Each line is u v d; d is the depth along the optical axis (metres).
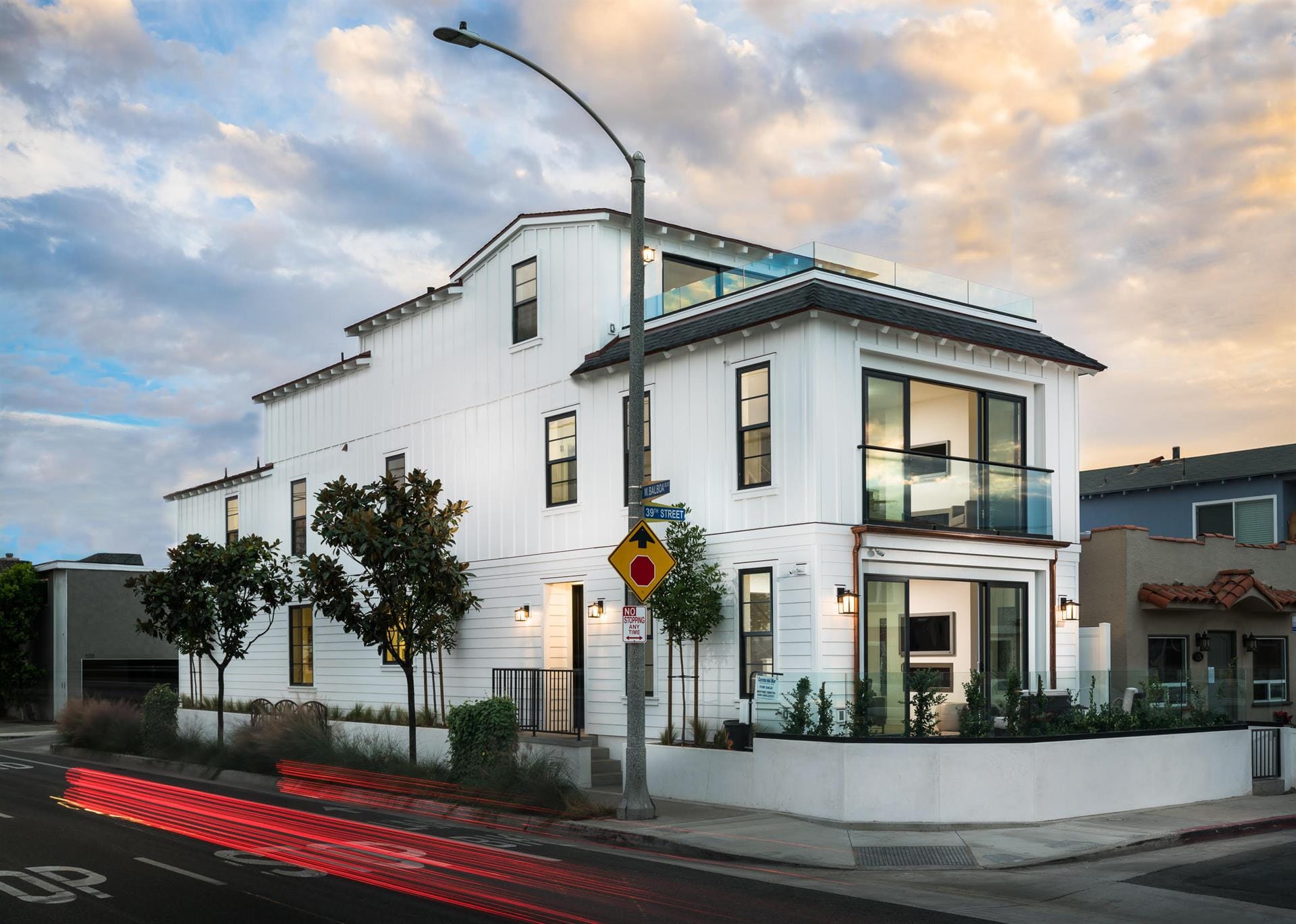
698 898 10.45
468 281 24.61
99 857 11.76
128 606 39.31
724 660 18.50
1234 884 11.41
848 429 17.94
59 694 37.97
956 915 10.02
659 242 22.59
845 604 17.44
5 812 15.37
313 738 20.78
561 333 22.08
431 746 21.66
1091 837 13.94
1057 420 21.20
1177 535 30.80
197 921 8.87
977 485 19.61
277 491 30.67
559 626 21.98
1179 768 17.14
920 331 18.56
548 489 22.17
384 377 26.98
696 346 19.39
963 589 20.53
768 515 18.05
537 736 20.39
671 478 19.73
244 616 24.67
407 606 19.64
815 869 12.39
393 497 19.70
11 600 38.81
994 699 16.56
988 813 14.95
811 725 16.19
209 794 18.36
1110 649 22.55
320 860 11.88
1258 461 30.17
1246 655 24.58
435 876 11.11
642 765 15.26
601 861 12.56
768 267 19.77
